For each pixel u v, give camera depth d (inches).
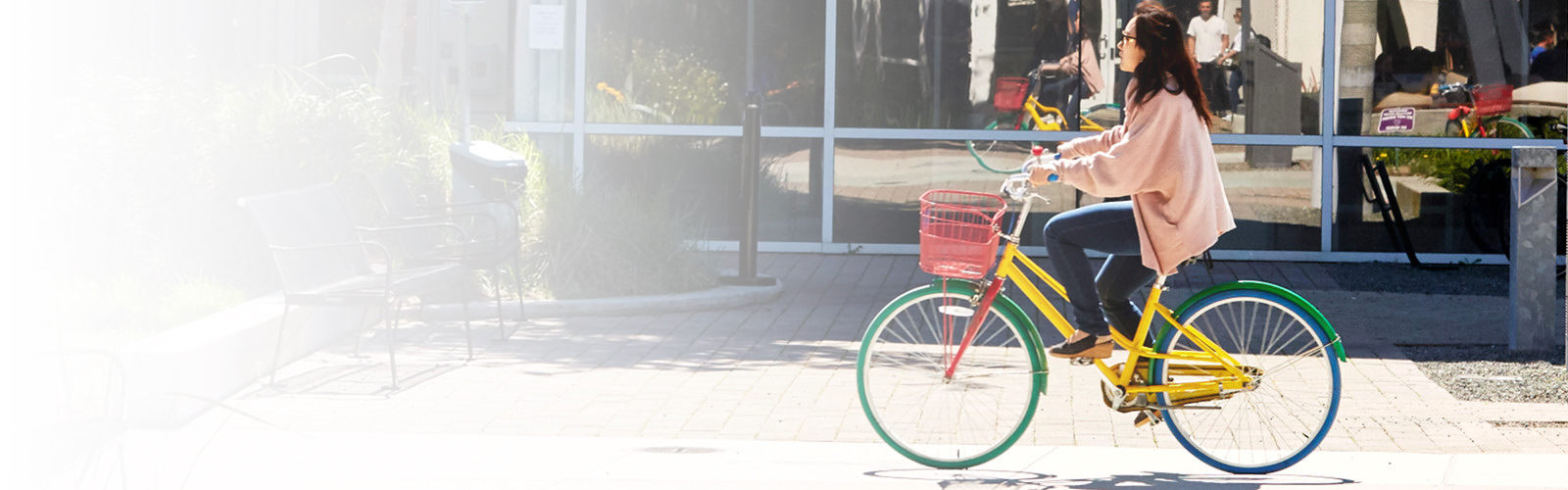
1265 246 617.6
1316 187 613.0
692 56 628.1
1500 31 603.5
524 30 629.9
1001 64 617.6
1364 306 487.2
